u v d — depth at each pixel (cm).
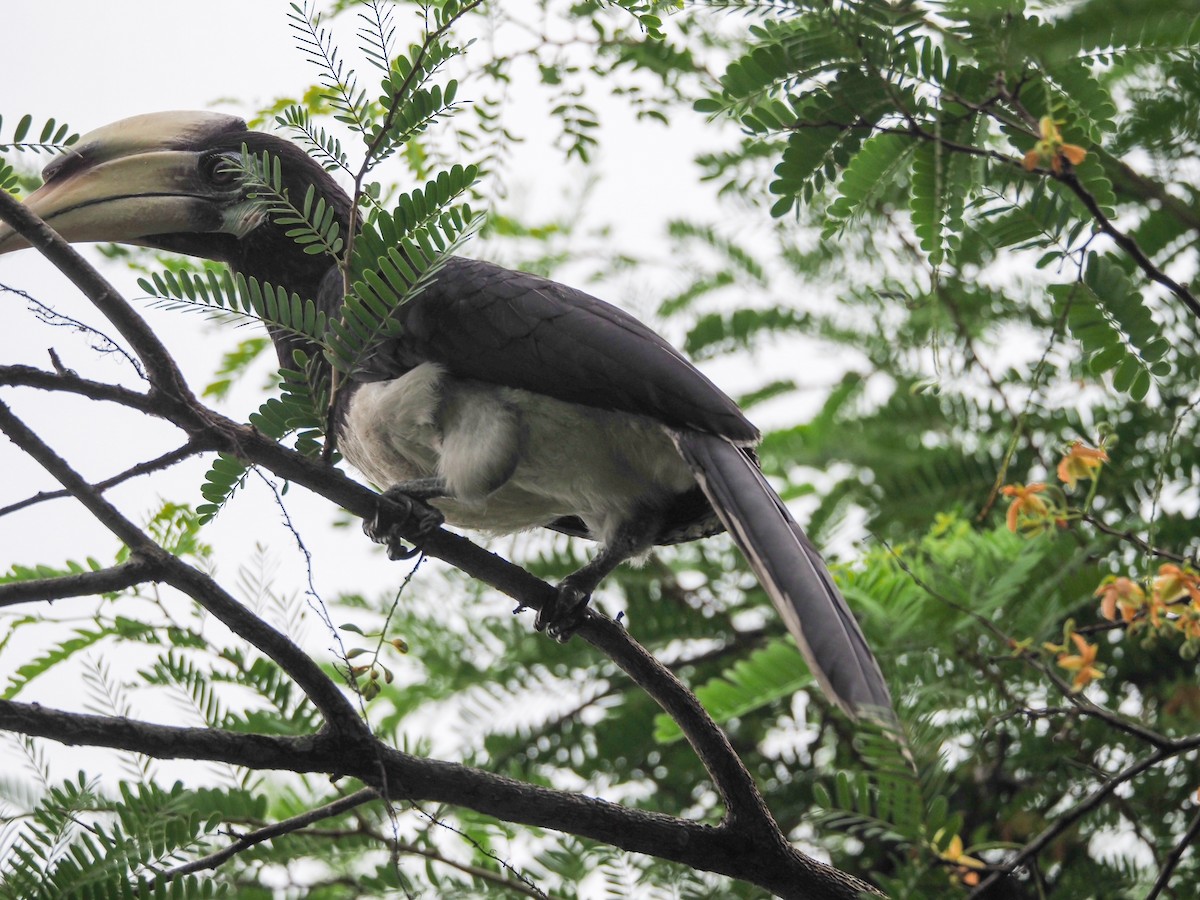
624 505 879
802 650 646
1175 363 981
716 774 734
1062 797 885
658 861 803
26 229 650
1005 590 857
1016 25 668
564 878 800
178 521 781
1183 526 941
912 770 637
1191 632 691
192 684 785
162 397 664
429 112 664
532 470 869
